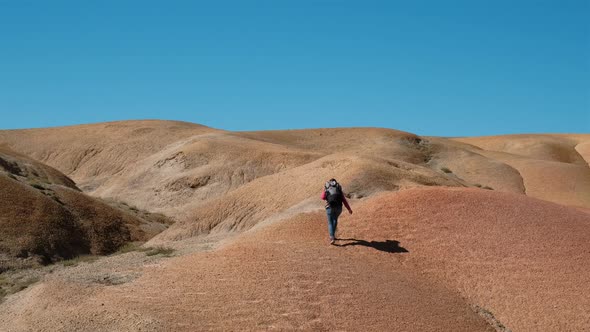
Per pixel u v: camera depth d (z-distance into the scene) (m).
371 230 17.94
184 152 72.50
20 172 52.19
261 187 30.34
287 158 67.19
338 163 30.61
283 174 31.89
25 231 31.44
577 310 13.84
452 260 16.12
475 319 13.57
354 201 22.64
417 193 20.16
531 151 131.38
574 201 75.62
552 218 18.44
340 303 13.24
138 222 40.53
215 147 73.12
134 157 89.06
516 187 80.00
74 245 33.19
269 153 68.88
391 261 16.05
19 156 57.69
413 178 29.73
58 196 37.59
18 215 32.41
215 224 28.88
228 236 24.77
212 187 64.88
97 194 72.69
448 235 17.34
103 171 88.56
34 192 35.25
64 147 96.69
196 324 12.42
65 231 33.47
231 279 14.42
